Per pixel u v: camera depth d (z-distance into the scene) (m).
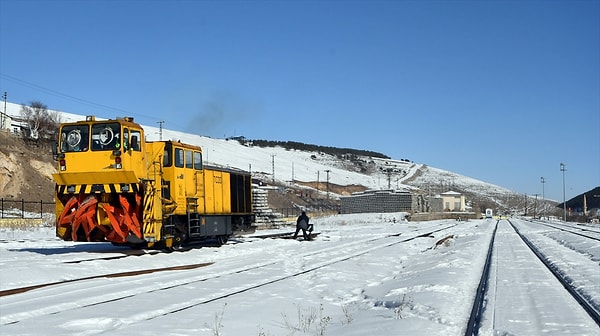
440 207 122.00
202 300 11.63
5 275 13.25
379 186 166.25
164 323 9.24
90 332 8.52
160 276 15.13
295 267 18.78
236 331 9.12
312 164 178.38
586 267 18.20
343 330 9.32
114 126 18.89
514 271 17.16
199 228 23.55
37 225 40.41
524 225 68.38
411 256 24.80
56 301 10.81
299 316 10.70
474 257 21.41
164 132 149.88
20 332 8.38
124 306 10.56
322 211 101.69
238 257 21.58
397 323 9.35
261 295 12.59
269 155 172.50
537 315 10.09
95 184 18.97
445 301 11.30
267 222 52.00
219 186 26.36
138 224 18.86
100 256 18.73
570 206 167.25
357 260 20.81
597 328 9.02
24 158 58.75
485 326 9.15
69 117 107.75
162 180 21.17
